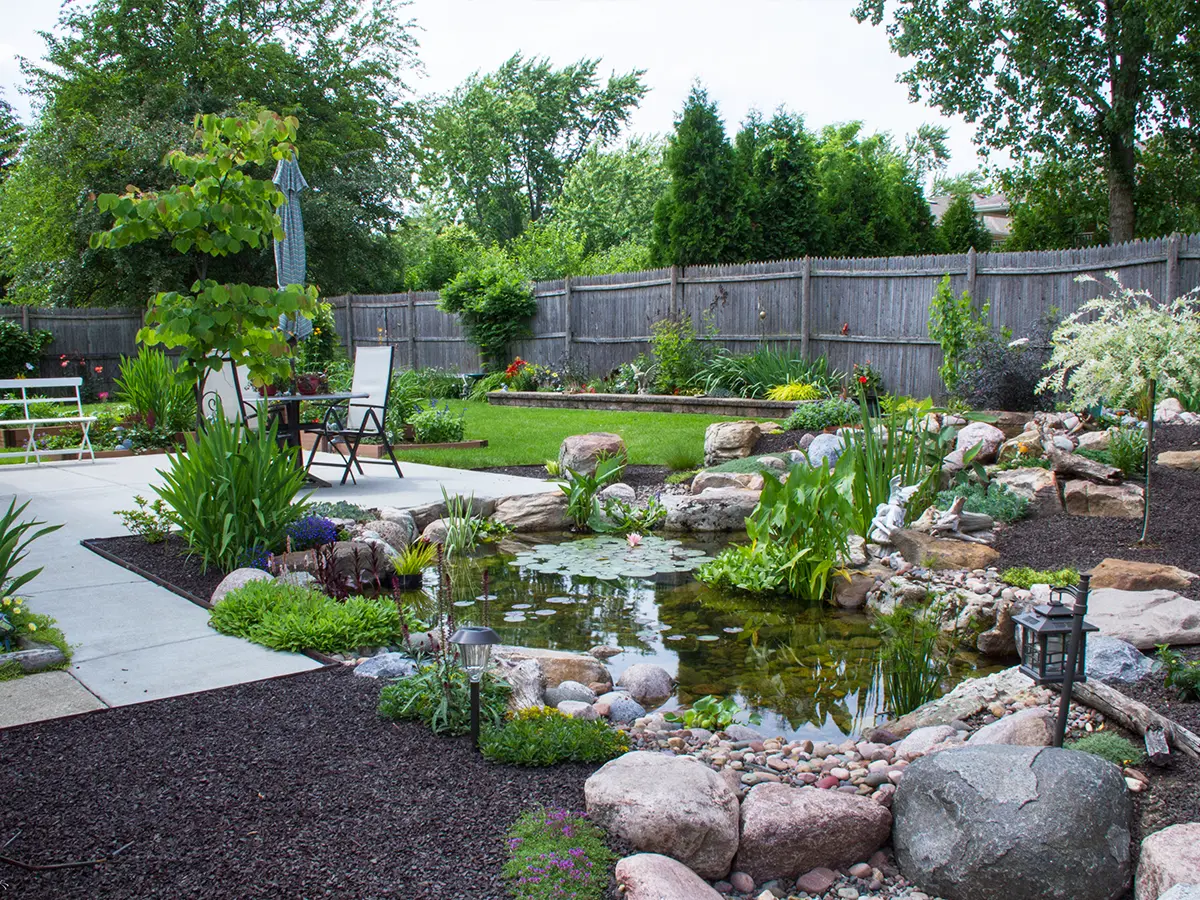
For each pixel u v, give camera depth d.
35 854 2.17
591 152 36.59
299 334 8.09
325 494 7.27
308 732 2.89
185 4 23.64
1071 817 2.20
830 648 4.38
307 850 2.20
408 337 19.73
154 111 22.02
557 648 4.32
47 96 23.66
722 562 5.58
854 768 2.85
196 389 5.37
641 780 2.42
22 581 3.73
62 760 2.67
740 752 2.96
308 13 26.22
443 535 6.22
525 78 41.56
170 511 5.66
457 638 2.71
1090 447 7.05
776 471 7.75
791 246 18.44
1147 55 15.48
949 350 10.37
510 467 9.09
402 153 28.44
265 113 5.17
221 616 3.97
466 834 2.29
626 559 6.09
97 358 19.81
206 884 2.06
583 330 16.64
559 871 2.11
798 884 2.35
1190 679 3.09
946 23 17.12
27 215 21.44
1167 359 4.86
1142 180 18.53
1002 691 3.45
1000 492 6.15
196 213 4.98
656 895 2.01
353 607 3.99
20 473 8.59
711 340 14.58
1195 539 5.21
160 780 2.55
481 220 41.75
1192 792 2.51
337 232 24.09
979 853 2.21
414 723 2.99
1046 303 10.69
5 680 3.33
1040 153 18.91
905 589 4.90
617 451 8.38
